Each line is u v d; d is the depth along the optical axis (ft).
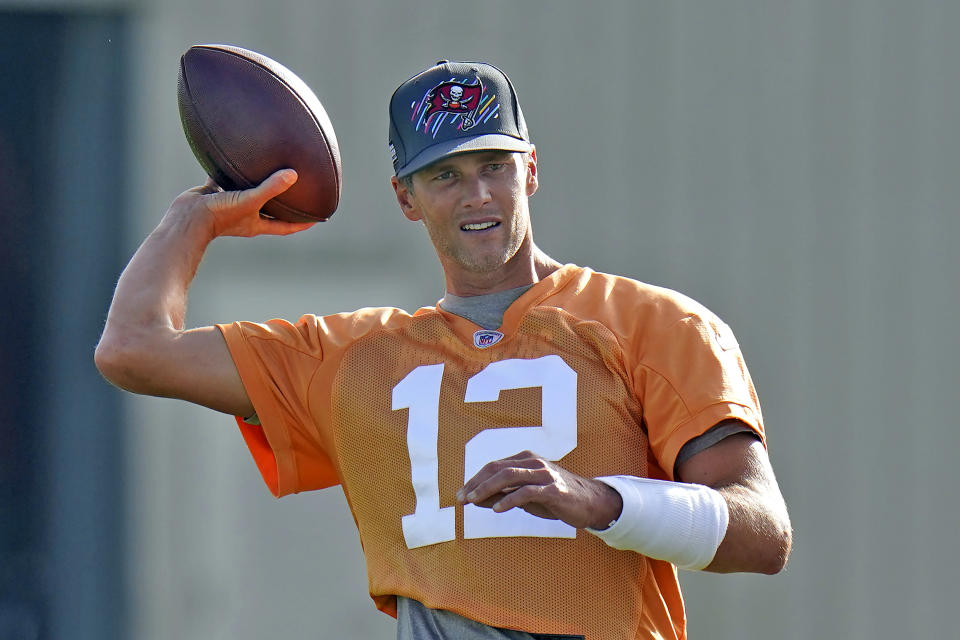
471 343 35.12
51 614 66.74
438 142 34.83
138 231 68.18
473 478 29.14
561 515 29.37
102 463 67.56
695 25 66.18
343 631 65.72
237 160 38.17
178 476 67.05
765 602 64.85
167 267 37.68
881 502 65.05
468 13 65.92
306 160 38.24
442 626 33.22
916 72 65.92
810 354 65.51
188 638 66.33
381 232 65.67
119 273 68.28
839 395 65.31
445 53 65.72
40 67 68.28
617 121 65.62
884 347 65.36
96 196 68.33
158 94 68.03
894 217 65.67
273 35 66.39
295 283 65.77
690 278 65.41
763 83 65.92
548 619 32.40
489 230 34.94
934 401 65.16
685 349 33.30
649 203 65.41
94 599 66.74
